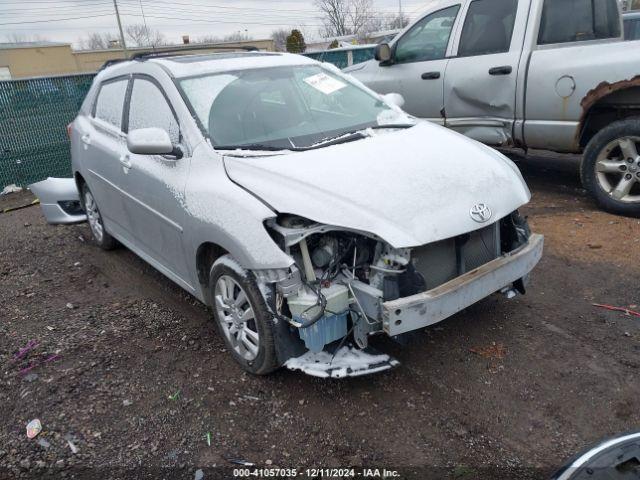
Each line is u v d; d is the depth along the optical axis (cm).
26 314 445
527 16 582
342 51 1248
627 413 291
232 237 307
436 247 306
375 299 287
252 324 327
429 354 351
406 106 718
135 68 446
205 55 449
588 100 537
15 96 852
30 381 348
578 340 357
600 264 457
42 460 284
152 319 422
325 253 298
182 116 371
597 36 604
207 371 349
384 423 295
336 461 272
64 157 910
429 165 329
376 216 288
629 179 534
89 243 605
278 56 455
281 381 334
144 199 405
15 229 679
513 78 591
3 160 861
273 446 285
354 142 357
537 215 575
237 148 353
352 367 301
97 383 343
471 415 297
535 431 284
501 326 377
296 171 315
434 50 677
